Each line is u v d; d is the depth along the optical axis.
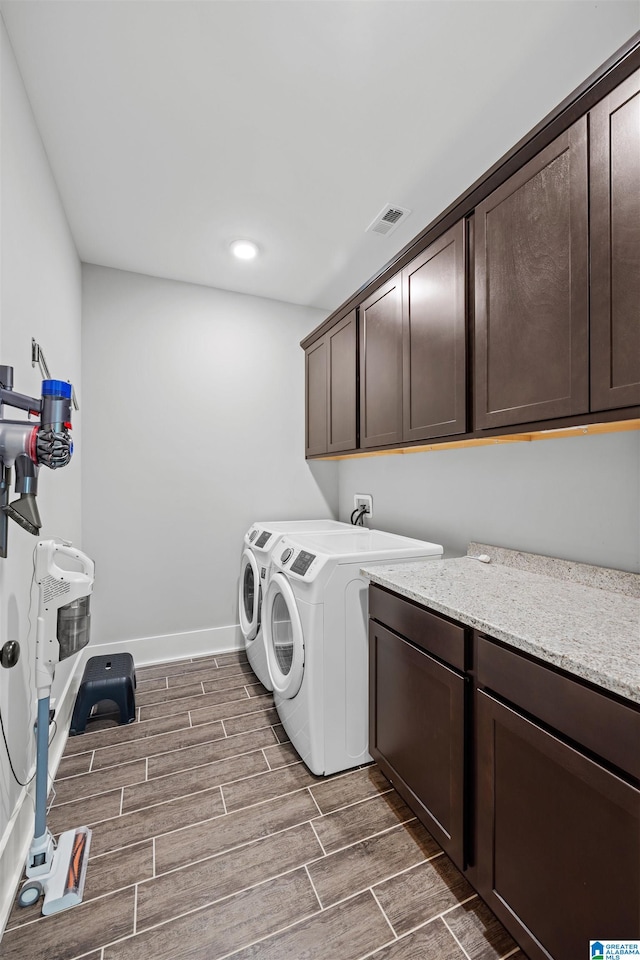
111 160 1.77
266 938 1.08
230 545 3.04
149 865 1.29
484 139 1.65
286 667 1.96
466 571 1.67
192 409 2.91
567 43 1.25
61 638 1.28
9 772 1.23
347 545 2.00
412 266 1.87
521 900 0.98
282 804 1.54
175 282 2.85
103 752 1.85
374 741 1.64
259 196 2.00
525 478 1.74
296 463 3.26
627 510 1.37
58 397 1.04
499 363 1.41
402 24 1.21
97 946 1.07
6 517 1.07
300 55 1.31
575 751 0.85
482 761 1.11
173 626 2.87
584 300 1.12
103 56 1.33
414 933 1.10
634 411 1.02
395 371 2.01
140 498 2.77
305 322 3.29
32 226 1.51
